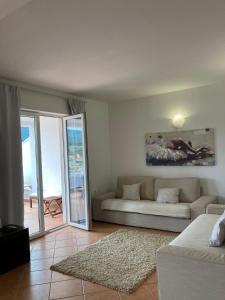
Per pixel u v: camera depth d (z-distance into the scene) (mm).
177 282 1969
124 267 2986
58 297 2469
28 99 4137
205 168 4754
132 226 4598
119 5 1981
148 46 2795
